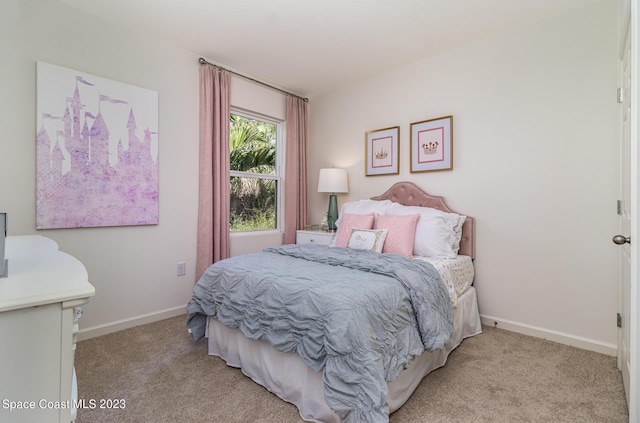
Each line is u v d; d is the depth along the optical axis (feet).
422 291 5.89
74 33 7.61
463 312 8.02
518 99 8.43
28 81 7.00
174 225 9.53
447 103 9.77
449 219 8.93
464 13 7.80
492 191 8.88
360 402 4.14
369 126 11.79
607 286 7.16
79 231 7.80
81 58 7.72
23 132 6.97
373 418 4.02
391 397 4.93
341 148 12.70
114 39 8.25
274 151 12.92
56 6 7.36
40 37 7.14
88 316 7.94
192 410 5.11
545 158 8.01
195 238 10.02
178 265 9.63
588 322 7.41
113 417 4.91
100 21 8.02
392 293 5.43
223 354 6.71
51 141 7.28
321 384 4.80
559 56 7.81
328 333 4.50
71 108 7.55
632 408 3.90
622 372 6.04
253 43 9.30
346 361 4.36
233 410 5.12
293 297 5.29
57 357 2.45
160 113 9.16
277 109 12.55
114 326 8.30
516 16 7.89
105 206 8.12
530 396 5.51
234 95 11.09
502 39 8.70
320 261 7.20
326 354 4.57
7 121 6.77
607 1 7.17
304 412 4.94
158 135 9.10
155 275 9.15
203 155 10.00
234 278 6.39
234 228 11.56
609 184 7.14
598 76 7.29
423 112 10.32
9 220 6.84
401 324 5.31
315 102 13.62
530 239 8.25
